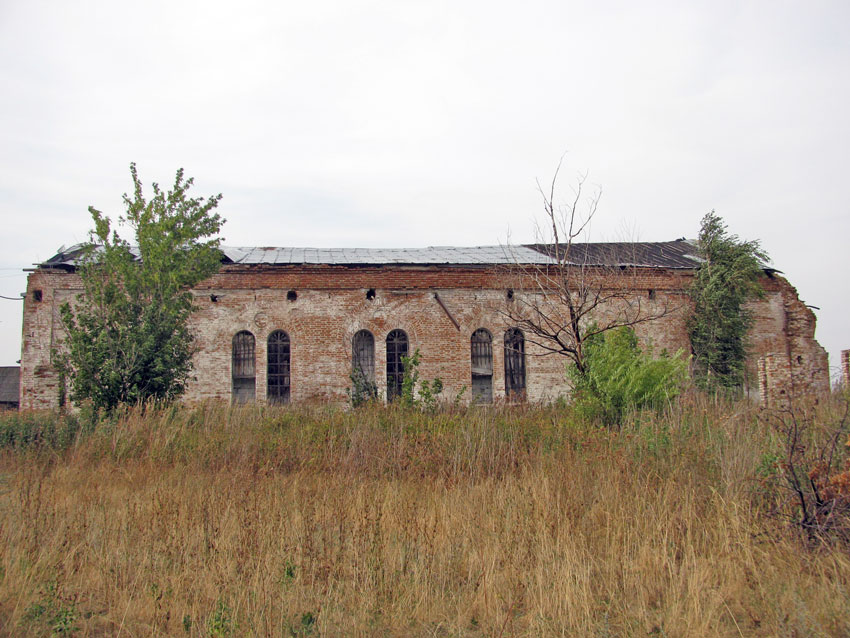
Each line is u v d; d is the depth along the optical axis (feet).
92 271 61.52
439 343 79.41
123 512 30.17
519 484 33.35
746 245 83.20
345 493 32.89
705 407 41.88
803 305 86.02
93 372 58.54
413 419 48.62
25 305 75.87
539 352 80.02
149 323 61.31
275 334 78.23
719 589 22.07
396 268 79.92
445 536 26.45
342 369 77.87
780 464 28.19
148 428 49.01
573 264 82.12
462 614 21.35
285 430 49.03
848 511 25.55
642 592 22.06
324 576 23.49
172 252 64.59
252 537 25.55
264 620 19.95
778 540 25.14
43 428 51.52
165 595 21.74
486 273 80.89
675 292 83.05
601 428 41.63
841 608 20.15
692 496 28.37
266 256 85.61
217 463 42.78
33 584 22.71
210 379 76.48
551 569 23.22
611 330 55.72
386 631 20.56
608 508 28.81
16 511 29.81
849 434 29.91
